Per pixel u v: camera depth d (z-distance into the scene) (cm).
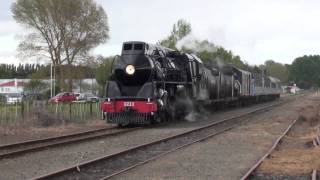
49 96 7331
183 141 2152
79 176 1300
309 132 2717
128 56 2792
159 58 2961
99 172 1367
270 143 2108
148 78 2748
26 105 3284
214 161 1580
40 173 1346
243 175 1327
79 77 7544
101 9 7706
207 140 2181
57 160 1579
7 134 2412
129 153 1755
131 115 2755
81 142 2070
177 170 1402
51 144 1920
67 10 7375
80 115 3419
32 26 7469
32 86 7775
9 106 3469
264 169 1435
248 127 2877
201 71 3728
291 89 16675
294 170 1420
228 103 5191
